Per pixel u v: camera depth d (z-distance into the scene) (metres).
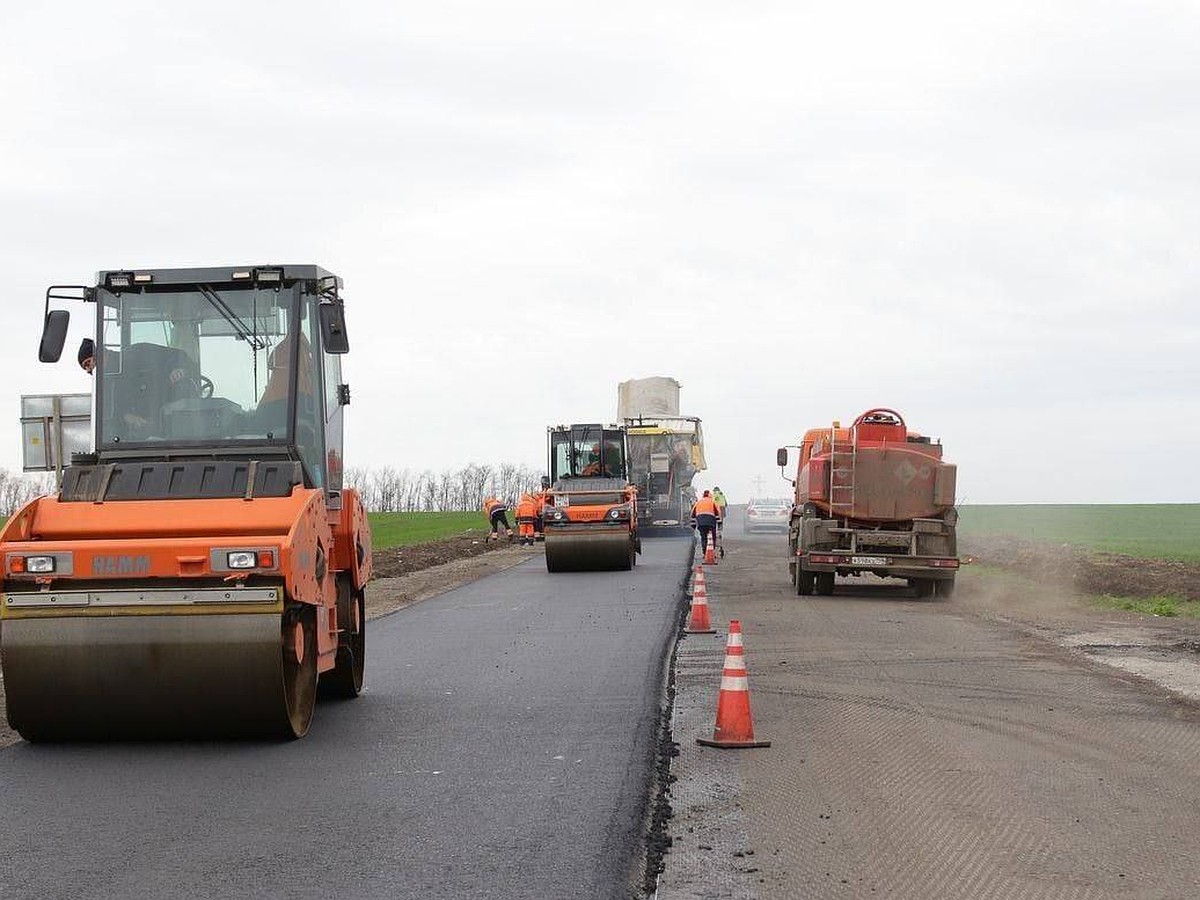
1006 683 13.30
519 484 118.69
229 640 9.98
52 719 10.21
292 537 10.15
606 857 7.01
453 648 16.73
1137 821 7.88
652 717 11.34
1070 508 110.00
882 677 13.75
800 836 7.54
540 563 37.06
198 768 9.50
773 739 10.44
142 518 10.48
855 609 21.84
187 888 6.52
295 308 11.77
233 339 11.70
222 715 10.16
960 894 6.45
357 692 12.89
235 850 7.21
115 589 10.11
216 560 10.02
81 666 10.05
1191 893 6.47
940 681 13.45
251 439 11.54
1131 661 14.94
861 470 24.52
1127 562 31.83
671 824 7.84
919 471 24.45
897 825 7.77
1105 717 11.34
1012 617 20.33
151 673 10.03
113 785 8.95
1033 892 6.48
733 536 59.06
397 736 10.66
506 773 9.16
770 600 23.86
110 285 11.73
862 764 9.49
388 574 33.56
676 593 24.94
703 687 13.23
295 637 10.47
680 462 52.28
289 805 8.28
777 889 6.54
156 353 11.68
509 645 16.88
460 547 46.81
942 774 9.16
